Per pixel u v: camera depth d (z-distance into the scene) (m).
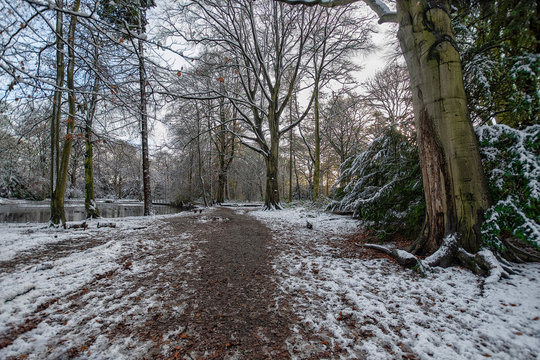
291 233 7.53
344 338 2.24
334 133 24.58
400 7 4.35
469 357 1.94
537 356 1.89
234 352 2.07
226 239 6.58
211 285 3.48
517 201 3.43
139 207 25.64
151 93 5.01
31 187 22.48
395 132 6.01
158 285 3.46
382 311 2.66
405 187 5.28
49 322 2.48
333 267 4.16
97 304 2.88
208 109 16.33
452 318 2.49
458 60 3.93
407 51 4.31
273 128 16.56
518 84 3.83
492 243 3.51
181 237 6.80
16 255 4.70
